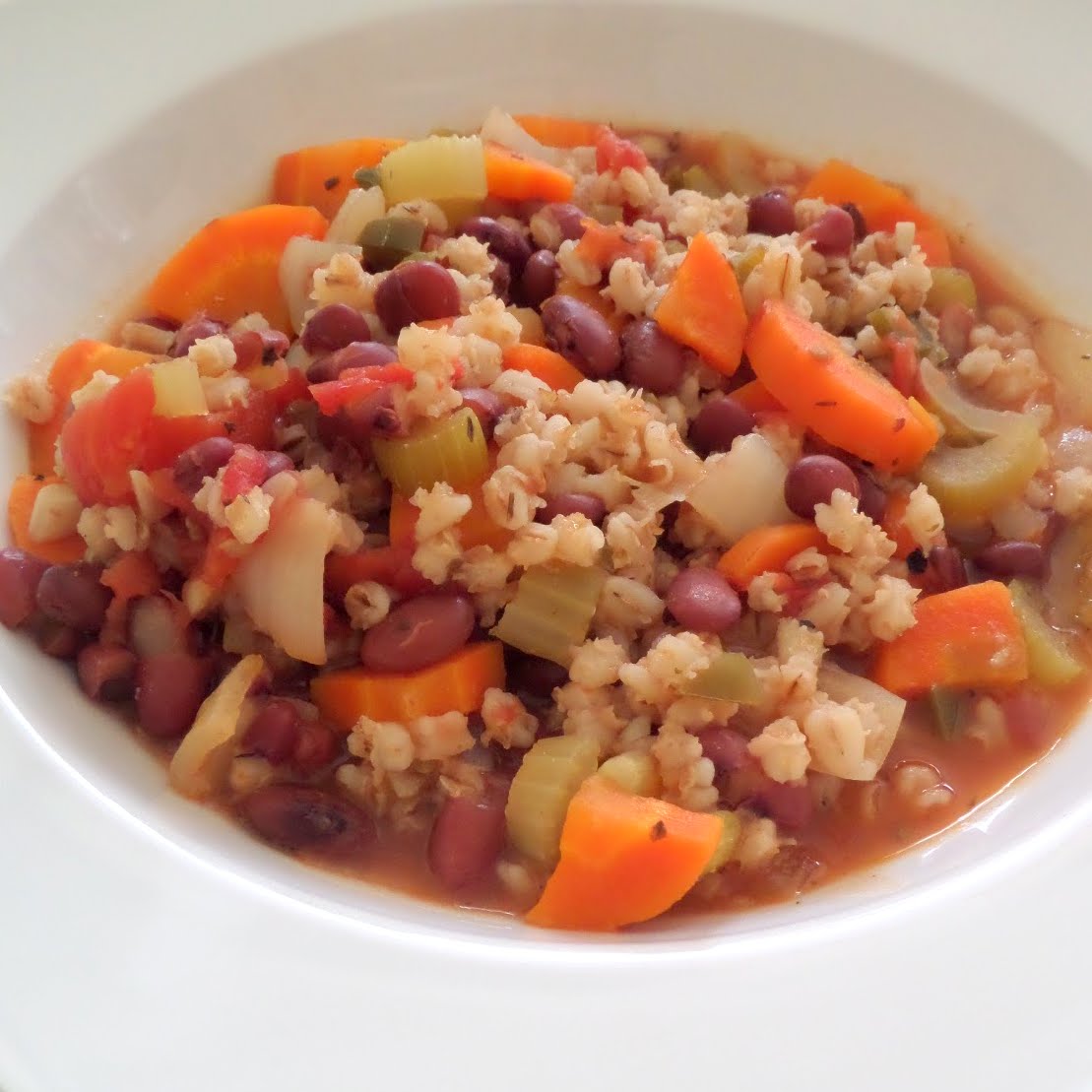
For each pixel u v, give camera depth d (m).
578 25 0.26
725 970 0.16
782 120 0.27
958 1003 0.16
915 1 0.26
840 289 0.23
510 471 0.19
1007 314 0.25
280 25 0.25
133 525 0.19
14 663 0.18
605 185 0.25
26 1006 0.15
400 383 0.19
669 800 0.18
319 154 0.25
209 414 0.19
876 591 0.20
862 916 0.17
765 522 0.20
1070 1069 0.15
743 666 0.19
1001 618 0.20
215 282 0.23
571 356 0.21
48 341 0.22
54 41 0.24
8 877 0.16
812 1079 0.15
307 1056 0.15
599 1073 0.15
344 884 0.18
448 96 0.27
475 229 0.23
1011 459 0.22
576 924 0.17
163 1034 0.15
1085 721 0.20
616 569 0.20
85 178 0.23
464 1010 0.15
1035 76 0.25
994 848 0.18
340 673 0.19
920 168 0.26
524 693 0.20
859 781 0.19
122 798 0.17
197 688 0.19
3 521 0.20
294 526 0.19
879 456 0.21
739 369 0.22
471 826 0.18
